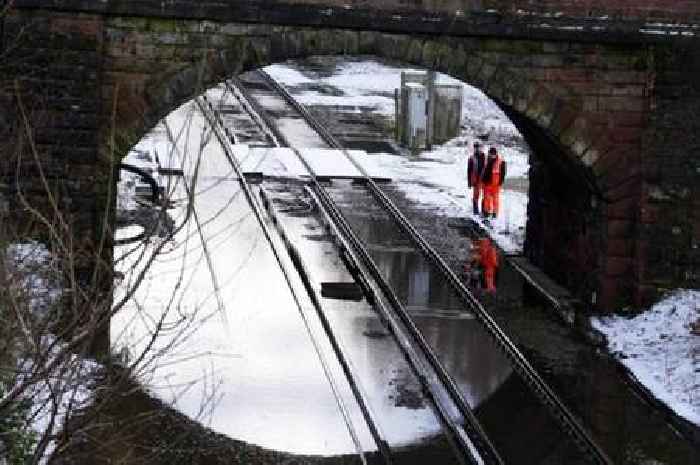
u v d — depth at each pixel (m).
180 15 22.94
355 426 19.25
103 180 22.97
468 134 43.47
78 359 9.57
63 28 22.47
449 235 30.88
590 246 25.66
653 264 24.67
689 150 24.45
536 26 23.98
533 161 29.03
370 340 23.06
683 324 23.70
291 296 25.28
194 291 25.00
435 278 27.22
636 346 23.23
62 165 22.67
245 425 19.05
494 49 24.25
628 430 19.84
